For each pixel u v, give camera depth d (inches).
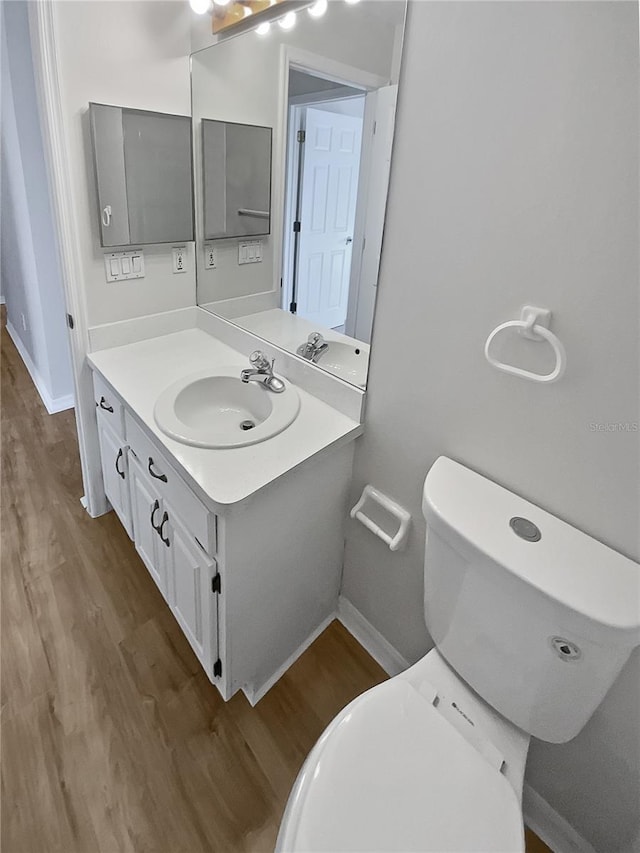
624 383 32.2
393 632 60.4
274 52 55.0
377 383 50.2
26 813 46.4
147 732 53.6
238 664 53.7
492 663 39.5
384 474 53.4
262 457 47.5
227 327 73.3
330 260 52.9
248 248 65.8
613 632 30.9
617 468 34.1
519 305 36.2
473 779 35.6
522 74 31.7
